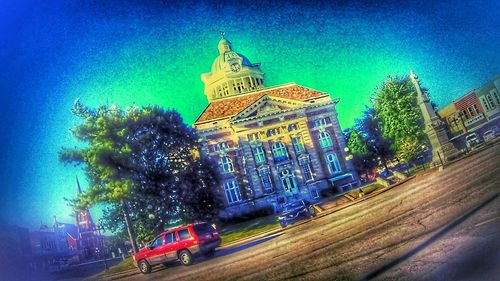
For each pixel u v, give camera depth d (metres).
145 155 9.08
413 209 8.79
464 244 7.93
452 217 8.59
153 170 9.02
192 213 8.92
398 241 8.34
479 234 8.02
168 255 8.68
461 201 8.81
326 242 8.53
